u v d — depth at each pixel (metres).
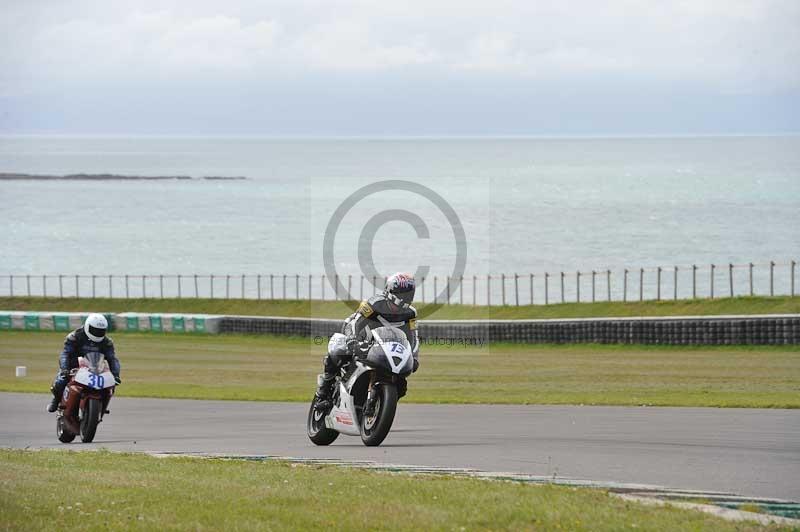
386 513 20.52
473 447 34.22
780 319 96.75
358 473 26.50
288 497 22.33
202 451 35.06
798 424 40.31
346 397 35.12
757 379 70.88
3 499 22.27
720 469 28.09
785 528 19.48
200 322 137.38
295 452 34.06
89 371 40.09
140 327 143.00
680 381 70.75
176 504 21.70
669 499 22.80
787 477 26.64
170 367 94.31
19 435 44.81
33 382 80.19
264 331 131.75
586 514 20.38
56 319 150.25
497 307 146.12
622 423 42.00
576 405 52.66
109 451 34.16
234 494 22.86
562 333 108.56
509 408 51.53
